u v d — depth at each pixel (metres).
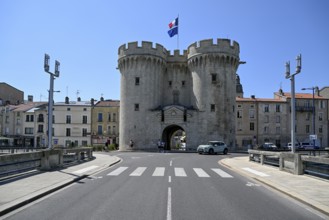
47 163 17.23
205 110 53.53
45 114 72.94
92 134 69.06
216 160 28.23
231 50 54.81
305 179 14.45
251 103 74.56
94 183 13.44
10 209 8.43
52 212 8.30
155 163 24.27
